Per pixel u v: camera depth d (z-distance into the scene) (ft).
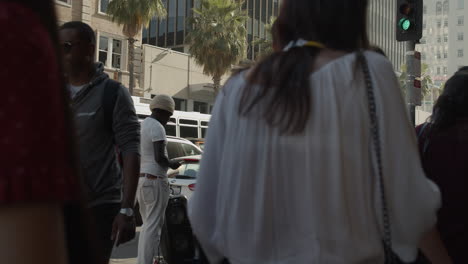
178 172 28.22
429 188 4.75
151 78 112.47
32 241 2.06
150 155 19.06
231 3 102.47
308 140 4.47
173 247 15.79
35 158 2.10
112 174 9.74
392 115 4.66
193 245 15.85
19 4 2.29
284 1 5.31
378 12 256.73
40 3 2.48
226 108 5.10
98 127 9.57
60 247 2.22
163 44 153.89
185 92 120.98
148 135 18.98
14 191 1.99
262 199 4.60
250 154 4.69
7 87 2.07
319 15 5.03
